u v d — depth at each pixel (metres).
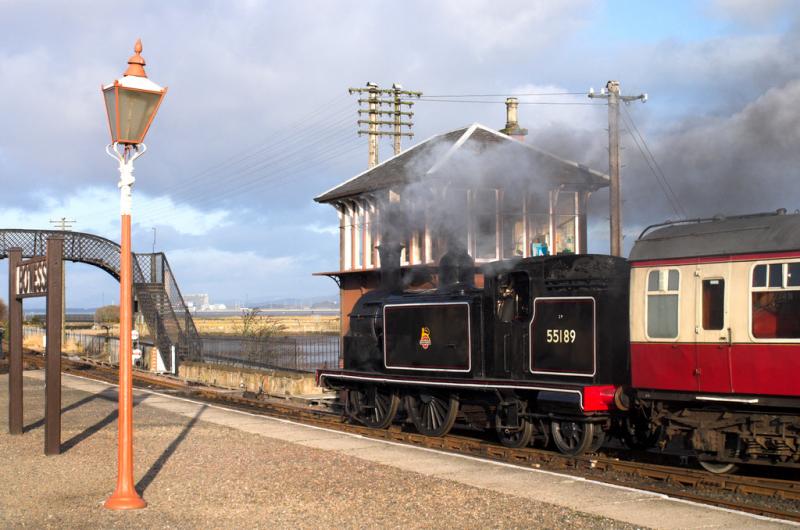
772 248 10.48
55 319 12.55
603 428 13.13
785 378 10.22
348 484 10.00
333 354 30.25
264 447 13.01
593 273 13.04
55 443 12.41
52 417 12.41
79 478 10.49
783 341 10.25
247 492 9.58
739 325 10.72
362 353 18.02
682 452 13.51
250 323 34.91
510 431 14.40
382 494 9.41
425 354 16.05
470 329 15.03
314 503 9.00
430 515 8.41
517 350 14.23
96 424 15.99
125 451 8.91
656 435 14.02
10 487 9.98
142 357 36.50
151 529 7.96
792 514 8.65
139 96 8.77
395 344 16.83
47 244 12.64
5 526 8.09
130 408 8.94
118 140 8.77
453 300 15.48
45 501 9.19
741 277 10.77
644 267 11.98
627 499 9.06
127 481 8.91
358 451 12.61
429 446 14.84
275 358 29.84
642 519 8.12
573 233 22.41
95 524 8.15
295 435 14.45
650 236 12.16
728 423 10.91
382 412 17.28
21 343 14.76
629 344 12.87
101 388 24.08
